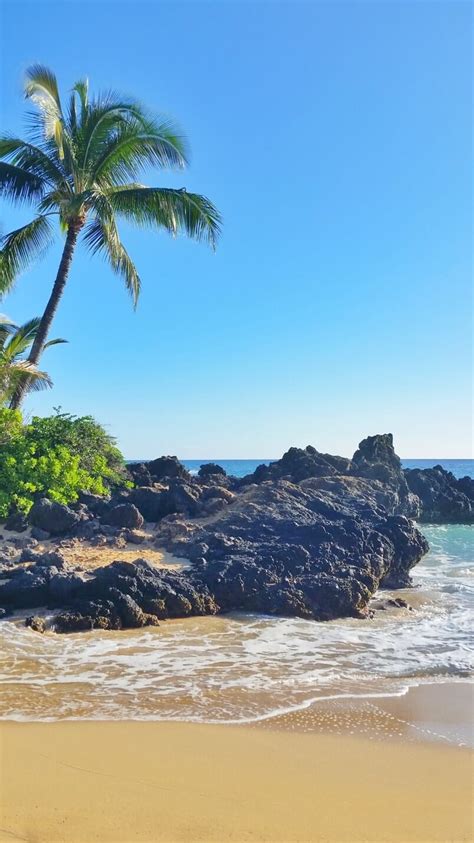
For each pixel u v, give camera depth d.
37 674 9.46
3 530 17.55
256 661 10.62
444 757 6.83
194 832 4.96
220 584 14.09
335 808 5.50
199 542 16.72
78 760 6.38
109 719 7.68
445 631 13.29
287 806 5.51
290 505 19.91
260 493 20.75
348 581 15.00
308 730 7.56
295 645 11.79
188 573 14.58
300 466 28.97
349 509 20.86
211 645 11.48
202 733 7.32
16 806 5.32
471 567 22.66
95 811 5.26
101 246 21.73
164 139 21.14
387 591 17.91
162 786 5.82
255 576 14.51
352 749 7.00
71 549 16.28
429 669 10.49
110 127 21.47
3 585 12.88
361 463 31.36
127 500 20.91
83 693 8.67
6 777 5.91
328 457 30.52
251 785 5.93
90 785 5.79
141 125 21.20
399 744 7.20
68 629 11.89
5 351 23.33
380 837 5.01
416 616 14.80
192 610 13.44
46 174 21.58
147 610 12.90
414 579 20.06
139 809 5.33
